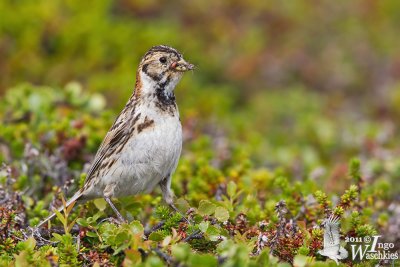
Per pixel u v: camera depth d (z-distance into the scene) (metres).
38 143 12.53
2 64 18.80
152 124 10.30
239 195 11.29
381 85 22.06
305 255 8.94
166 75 10.46
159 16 22.42
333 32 23.47
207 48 21.72
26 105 13.95
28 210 10.73
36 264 8.70
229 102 19.44
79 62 19.08
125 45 19.55
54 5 20.17
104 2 20.78
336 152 17.02
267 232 9.48
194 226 9.34
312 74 22.00
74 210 10.72
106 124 13.30
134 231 8.98
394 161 14.66
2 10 19.73
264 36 22.80
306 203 10.70
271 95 20.67
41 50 19.55
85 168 11.98
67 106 14.66
